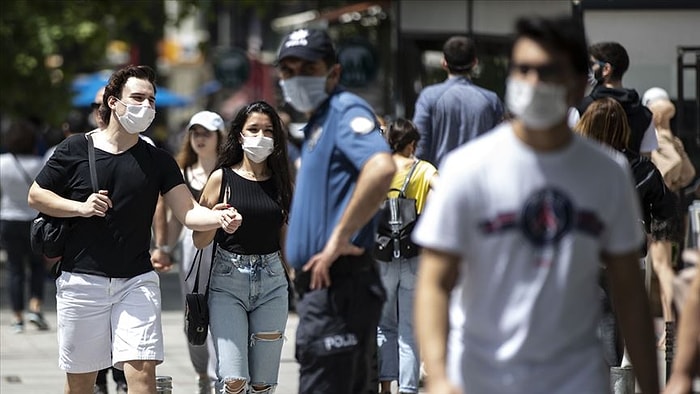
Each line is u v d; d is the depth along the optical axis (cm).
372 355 1218
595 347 921
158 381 1680
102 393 1942
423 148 2095
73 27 5000
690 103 2450
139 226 1510
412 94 3045
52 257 1509
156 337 1500
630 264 930
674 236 1780
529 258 886
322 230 1173
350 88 3903
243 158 1648
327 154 1170
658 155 2250
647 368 954
